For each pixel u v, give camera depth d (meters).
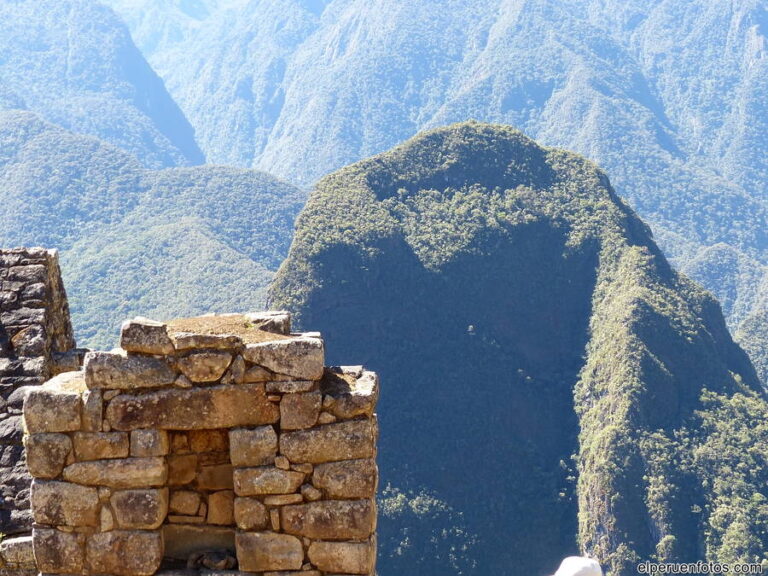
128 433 9.78
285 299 180.25
